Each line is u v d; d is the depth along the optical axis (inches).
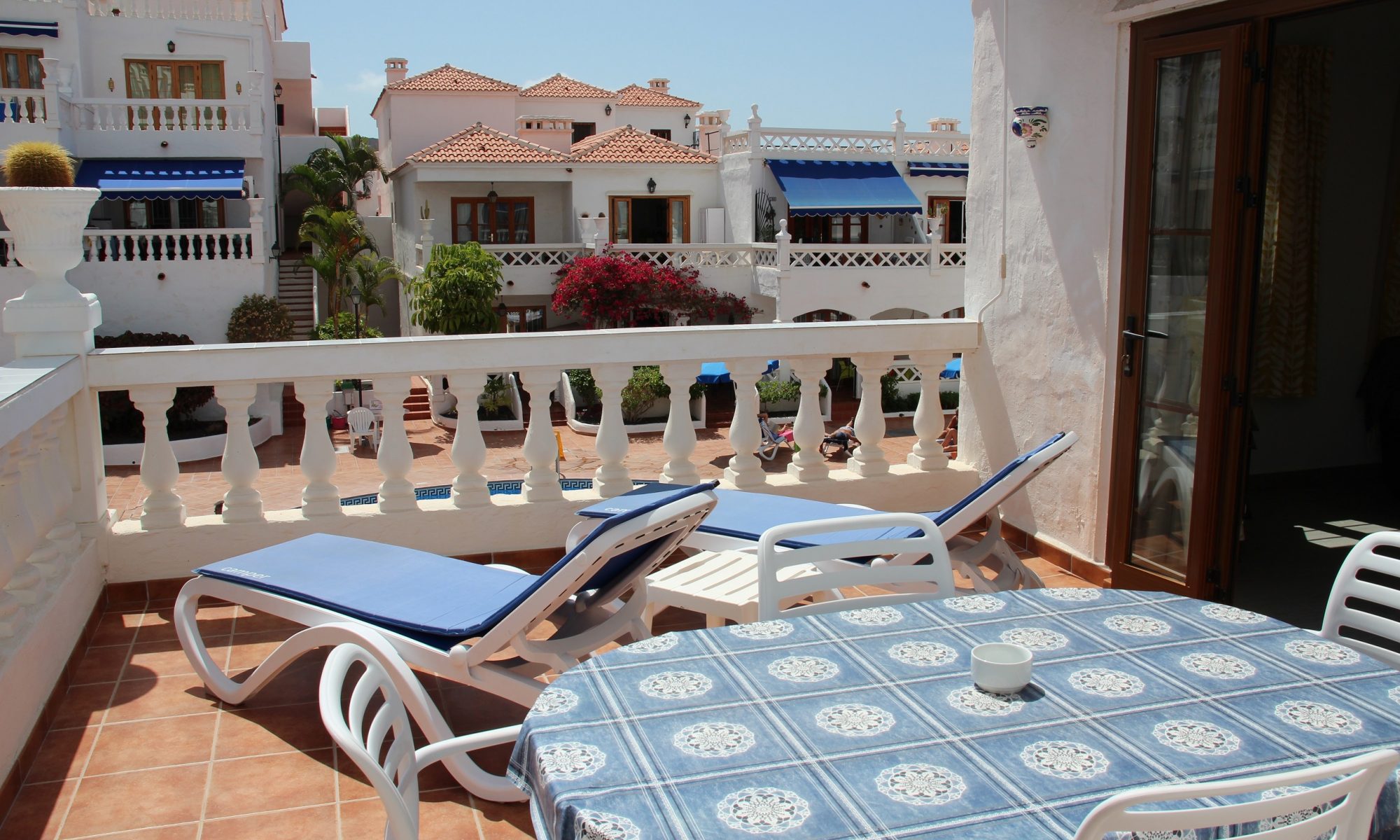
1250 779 66.9
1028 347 260.4
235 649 201.0
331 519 239.6
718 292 1170.0
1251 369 201.2
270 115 1304.1
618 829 74.2
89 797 146.1
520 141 1273.4
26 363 199.2
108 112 1064.2
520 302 1172.5
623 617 168.9
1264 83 191.8
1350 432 334.3
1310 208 304.0
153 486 231.5
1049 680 99.8
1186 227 209.0
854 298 1107.3
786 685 99.4
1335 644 108.3
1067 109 240.5
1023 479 180.4
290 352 232.8
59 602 183.5
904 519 132.4
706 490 158.6
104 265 948.0
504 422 955.3
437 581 174.7
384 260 1224.8
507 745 161.5
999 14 265.6
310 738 164.6
